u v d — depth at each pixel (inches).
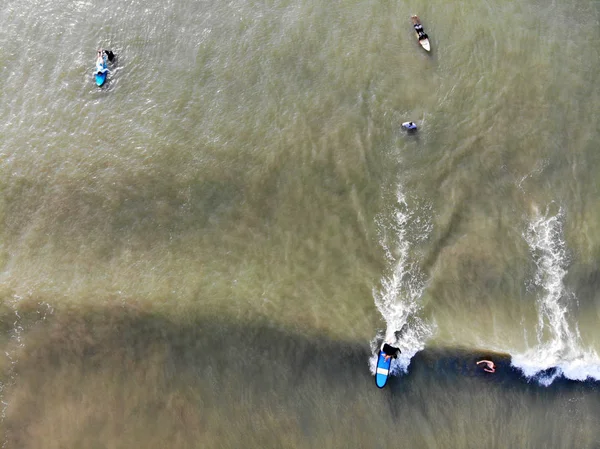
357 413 1409.9
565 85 1609.3
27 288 1536.7
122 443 1417.3
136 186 1612.9
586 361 1411.2
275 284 1502.2
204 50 1722.4
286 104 1652.3
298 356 1446.9
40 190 1622.8
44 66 1734.7
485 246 1501.0
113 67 1722.4
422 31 1668.3
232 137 1635.1
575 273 1470.2
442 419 1397.6
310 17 1727.4
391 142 1598.2
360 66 1664.6
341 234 1536.7
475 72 1636.3
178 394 1440.7
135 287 1519.4
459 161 1571.1
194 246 1553.9
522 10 1684.3
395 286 1489.9
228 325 1472.7
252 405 1424.7
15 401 1465.3
